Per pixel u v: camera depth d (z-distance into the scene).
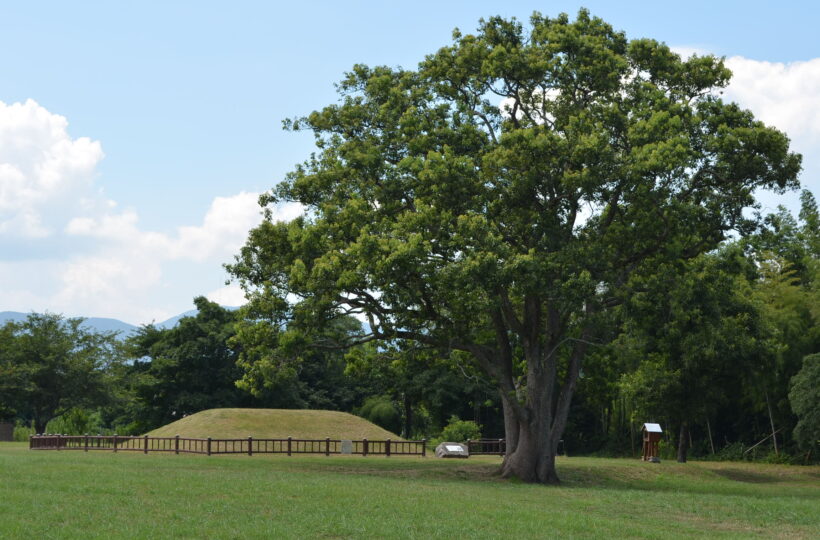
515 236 34.44
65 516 18.95
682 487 36.97
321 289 33.31
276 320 35.69
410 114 35.16
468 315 34.72
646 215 34.53
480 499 25.80
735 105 35.94
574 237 34.50
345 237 34.50
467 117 36.25
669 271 34.66
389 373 40.91
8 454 37.59
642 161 31.86
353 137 37.78
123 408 73.12
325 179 36.16
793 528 23.06
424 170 32.88
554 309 36.28
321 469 35.66
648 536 20.20
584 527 20.92
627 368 47.09
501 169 33.69
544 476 35.88
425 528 19.53
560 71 35.66
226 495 23.44
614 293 34.19
